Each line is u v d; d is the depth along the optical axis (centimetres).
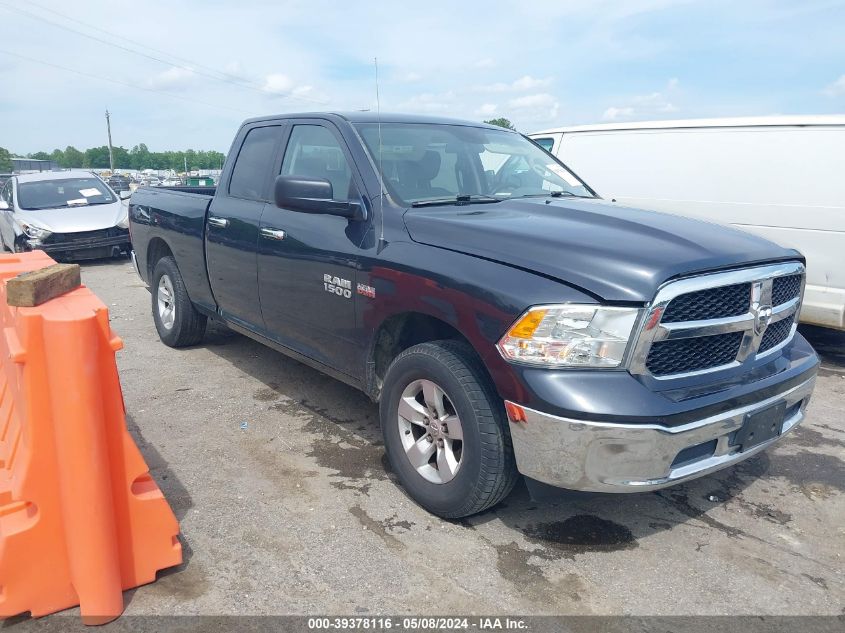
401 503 335
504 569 284
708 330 274
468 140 432
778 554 302
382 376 364
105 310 240
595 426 255
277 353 583
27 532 239
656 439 258
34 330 229
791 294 325
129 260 1208
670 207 714
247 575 275
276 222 419
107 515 243
